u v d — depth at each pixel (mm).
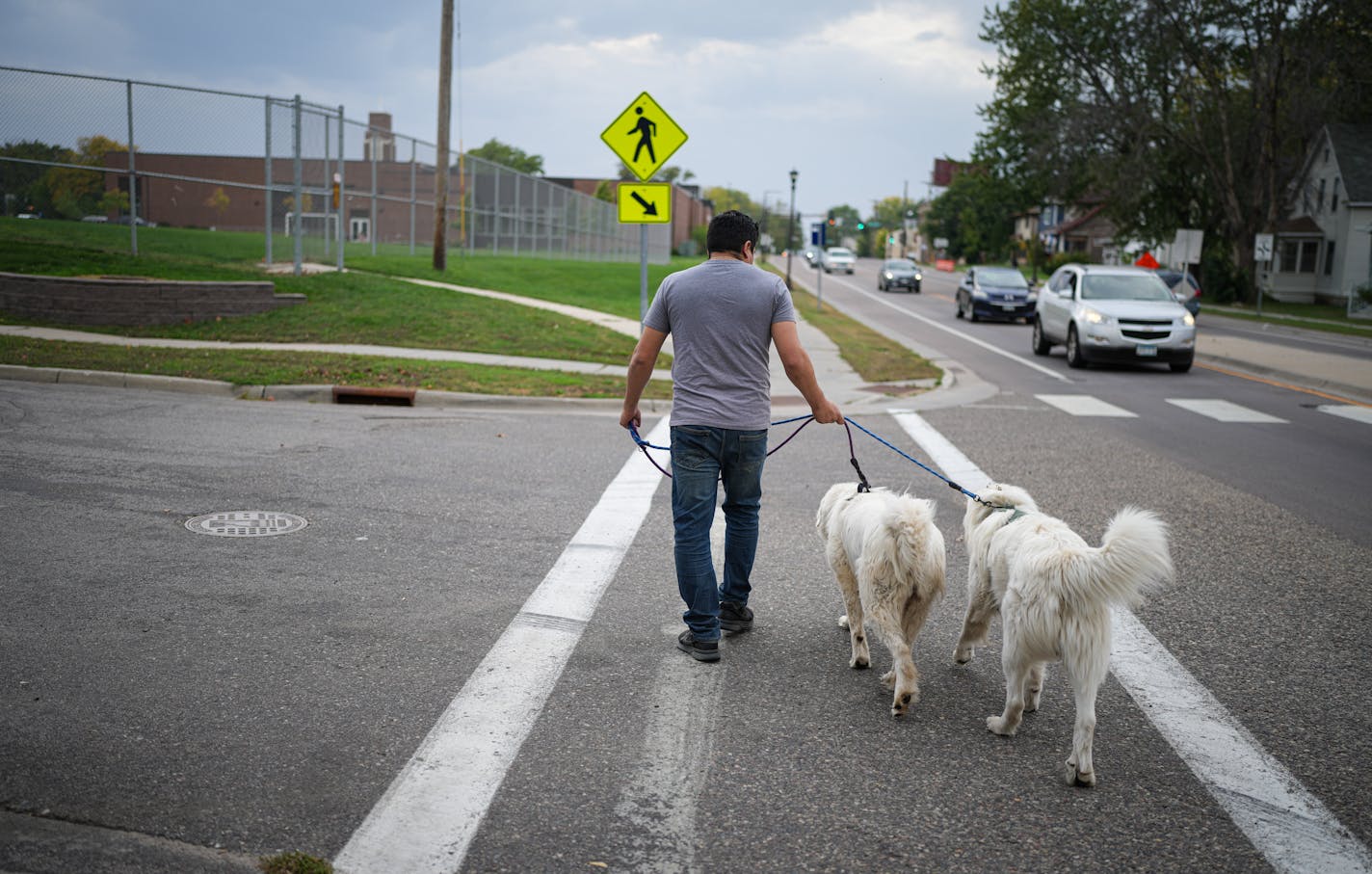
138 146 20594
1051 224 96812
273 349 15133
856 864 3336
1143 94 43156
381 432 10398
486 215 38188
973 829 3572
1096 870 3340
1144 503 8406
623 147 13180
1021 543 4234
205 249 22734
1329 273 48219
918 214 172125
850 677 4906
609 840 3436
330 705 4352
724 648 5230
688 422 5066
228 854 3262
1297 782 3939
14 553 6105
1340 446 11164
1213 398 14977
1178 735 4328
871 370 17391
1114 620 5680
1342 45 40969
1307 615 5801
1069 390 15719
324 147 24953
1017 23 44438
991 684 4883
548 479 8648
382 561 6324
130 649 4844
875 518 4637
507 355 16172
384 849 3338
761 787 3820
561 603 5711
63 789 3588
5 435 9227
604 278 31703
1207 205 47688
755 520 5355
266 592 5691
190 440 9469
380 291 20188
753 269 5262
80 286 16438
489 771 3863
